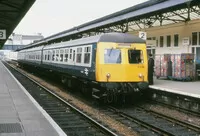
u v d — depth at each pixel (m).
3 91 16.81
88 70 15.62
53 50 24.98
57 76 25.56
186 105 13.61
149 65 17.48
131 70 14.72
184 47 22.84
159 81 19.97
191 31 22.00
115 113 13.32
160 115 12.67
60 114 12.71
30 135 7.69
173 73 20.64
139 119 11.66
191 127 10.58
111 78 14.45
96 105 15.40
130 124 11.29
